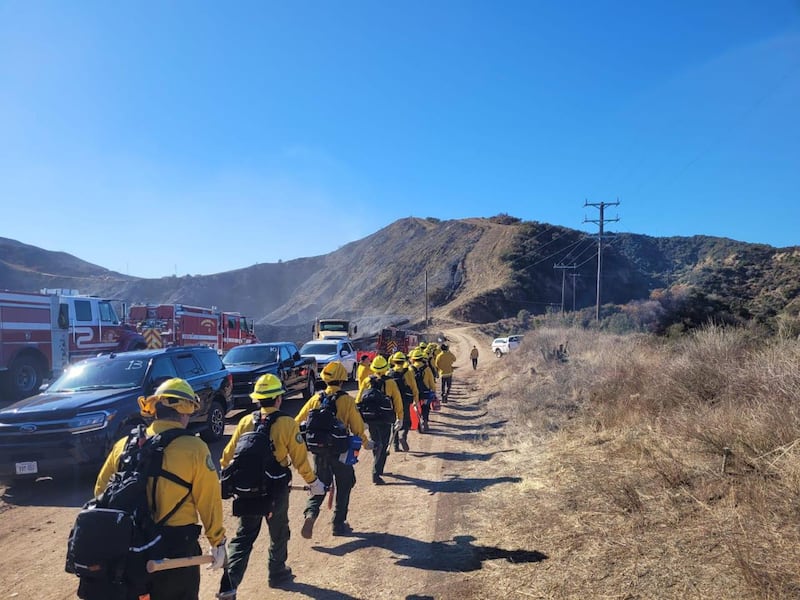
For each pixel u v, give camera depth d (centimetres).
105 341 1900
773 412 595
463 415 1423
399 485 764
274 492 422
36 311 1628
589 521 520
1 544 566
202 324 2709
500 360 3288
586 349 2108
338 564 503
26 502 710
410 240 13938
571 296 9894
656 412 837
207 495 304
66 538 580
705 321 1830
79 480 805
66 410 751
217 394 1071
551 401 1165
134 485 285
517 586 427
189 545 297
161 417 311
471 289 10694
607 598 384
